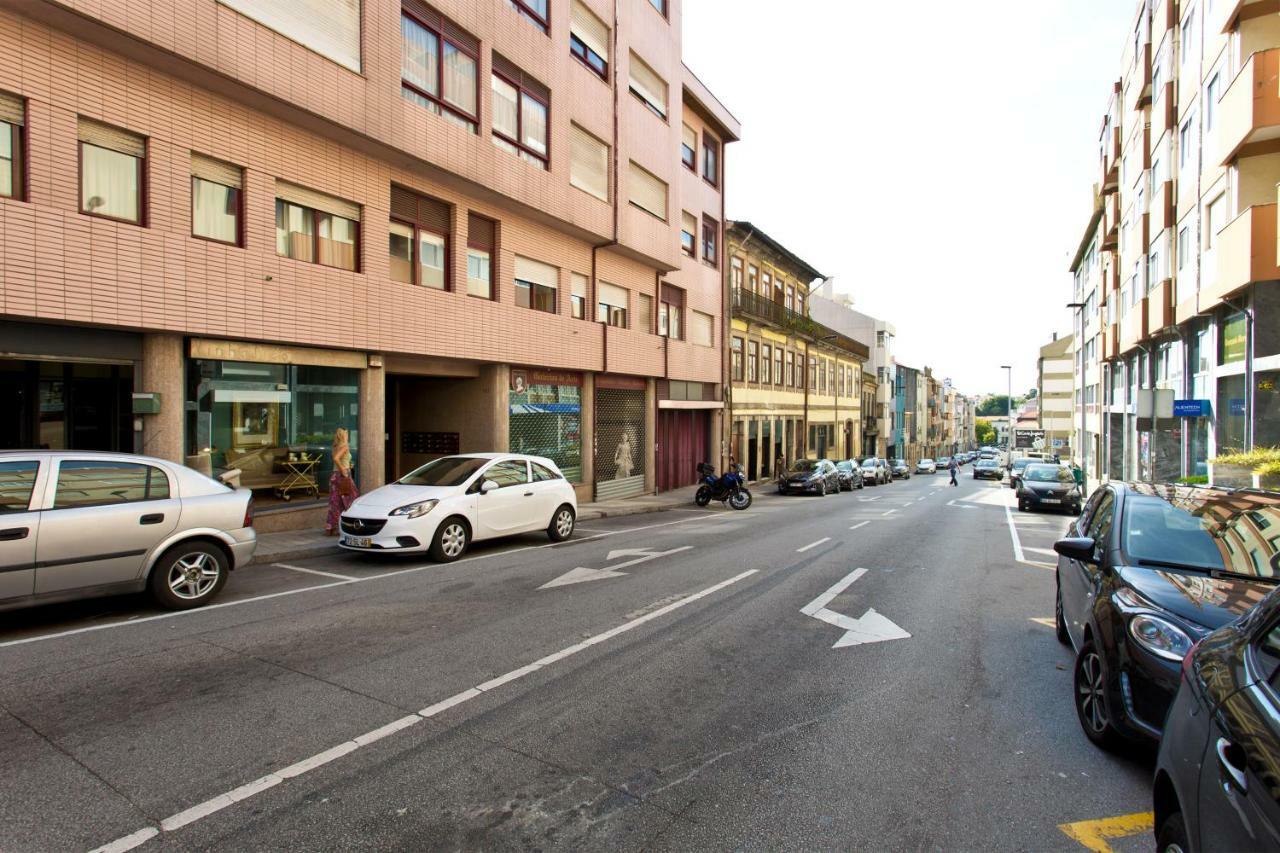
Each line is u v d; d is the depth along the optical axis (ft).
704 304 86.74
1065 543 16.67
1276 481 38.42
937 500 87.10
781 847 10.05
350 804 10.93
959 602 26.02
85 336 29.32
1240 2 47.78
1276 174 47.88
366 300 40.45
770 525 51.39
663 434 79.87
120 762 12.12
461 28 46.32
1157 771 8.71
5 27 26.25
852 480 111.75
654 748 13.14
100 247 28.66
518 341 52.80
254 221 34.81
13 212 26.12
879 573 31.50
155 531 21.54
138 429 31.12
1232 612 12.17
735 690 16.24
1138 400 51.96
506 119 50.57
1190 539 15.10
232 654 18.03
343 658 17.85
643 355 70.90
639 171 68.80
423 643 19.25
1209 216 58.03
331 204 39.29
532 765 12.35
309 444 39.06
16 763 12.03
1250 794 6.10
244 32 32.55
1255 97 44.11
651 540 41.09
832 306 199.41
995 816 10.99
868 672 17.71
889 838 10.32
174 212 31.42
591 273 63.62
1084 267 158.10
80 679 16.06
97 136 29.14
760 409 108.99
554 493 38.93
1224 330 56.03
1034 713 15.19
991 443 516.73
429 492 32.58
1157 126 75.72
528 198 51.60
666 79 73.41
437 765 12.27
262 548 32.32
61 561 19.57
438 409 54.49
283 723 13.84
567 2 57.00
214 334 32.86
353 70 38.29
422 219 45.50
